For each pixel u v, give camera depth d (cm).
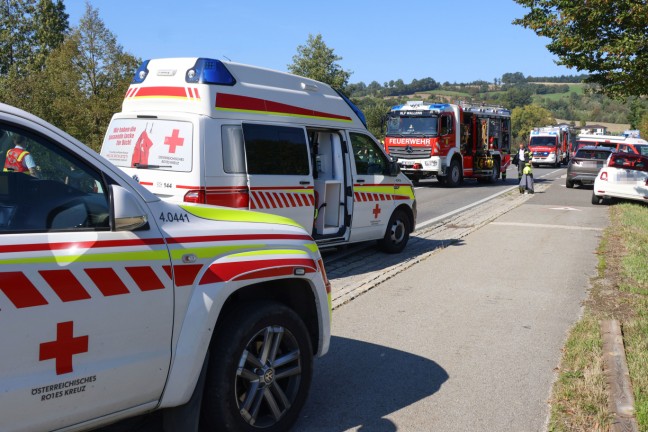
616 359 505
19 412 253
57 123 3894
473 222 1419
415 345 560
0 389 246
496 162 2828
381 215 968
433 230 1289
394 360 521
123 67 4044
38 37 6334
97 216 288
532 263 930
